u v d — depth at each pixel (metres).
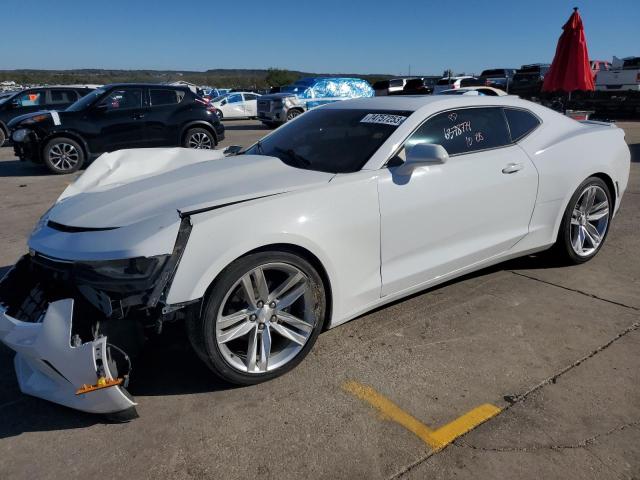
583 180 4.03
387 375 2.83
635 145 11.24
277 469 2.18
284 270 2.71
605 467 2.15
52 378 2.45
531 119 3.91
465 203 3.35
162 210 2.65
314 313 2.84
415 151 2.99
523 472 2.13
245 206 2.61
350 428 2.42
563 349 3.06
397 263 3.15
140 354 3.00
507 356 2.99
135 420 2.51
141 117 10.16
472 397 2.62
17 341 2.35
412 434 2.37
